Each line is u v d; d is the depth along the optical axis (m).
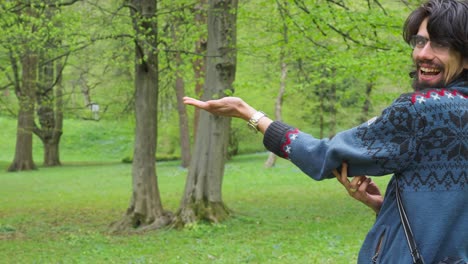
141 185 11.91
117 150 41.94
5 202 17.12
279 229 10.95
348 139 1.77
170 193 18.69
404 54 10.27
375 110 26.48
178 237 10.60
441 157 1.70
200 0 12.52
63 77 24.64
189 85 18.00
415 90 1.84
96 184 22.36
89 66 19.48
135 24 11.13
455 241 1.69
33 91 22.72
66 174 27.19
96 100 25.58
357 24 10.33
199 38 13.41
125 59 14.40
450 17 1.74
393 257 1.74
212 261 8.39
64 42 12.84
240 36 13.78
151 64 11.79
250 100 26.92
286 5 11.67
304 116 30.81
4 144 42.16
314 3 10.78
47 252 9.55
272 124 1.86
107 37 11.02
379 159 1.72
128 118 23.72
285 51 12.61
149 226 11.68
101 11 11.83
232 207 14.11
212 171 11.62
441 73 1.77
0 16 10.30
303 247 9.09
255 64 17.52
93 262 8.62
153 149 12.05
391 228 1.77
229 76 11.26
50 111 31.03
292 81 15.95
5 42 11.23
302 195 16.48
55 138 33.06
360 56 11.54
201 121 11.73
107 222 12.90
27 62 22.27
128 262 8.51
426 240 1.69
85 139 43.28
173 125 33.59
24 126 29.12
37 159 39.31
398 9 11.07
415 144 1.71
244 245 9.50
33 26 11.76
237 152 34.75
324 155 1.77
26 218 13.76
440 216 1.68
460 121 1.71
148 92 11.90
